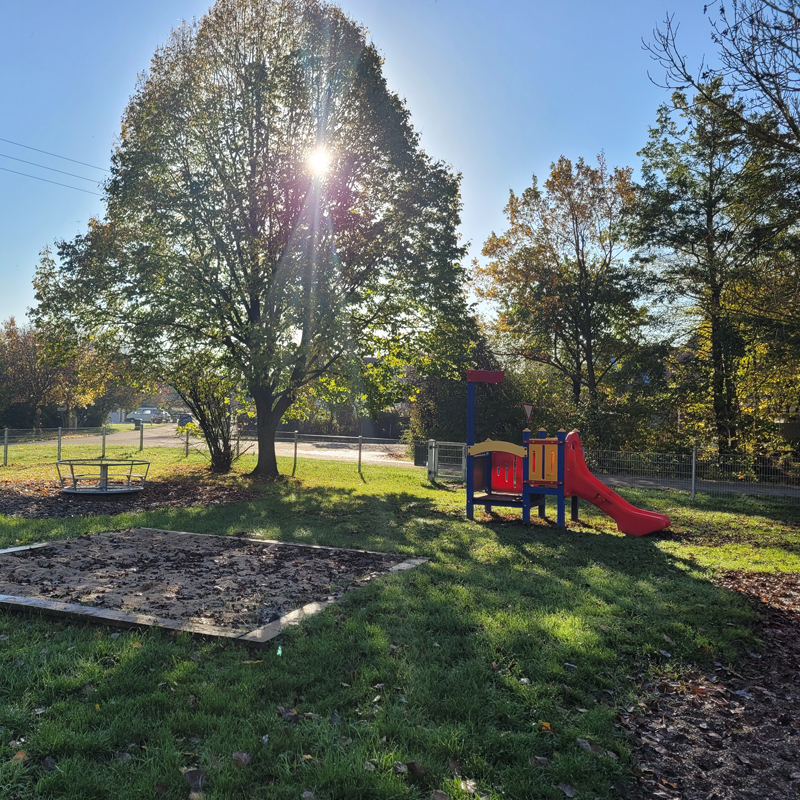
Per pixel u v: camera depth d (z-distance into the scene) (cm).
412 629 506
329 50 1819
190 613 531
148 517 1091
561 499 1123
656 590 676
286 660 434
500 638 487
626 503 1140
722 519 1313
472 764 319
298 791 291
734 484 1683
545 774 314
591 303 2911
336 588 629
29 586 602
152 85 1823
